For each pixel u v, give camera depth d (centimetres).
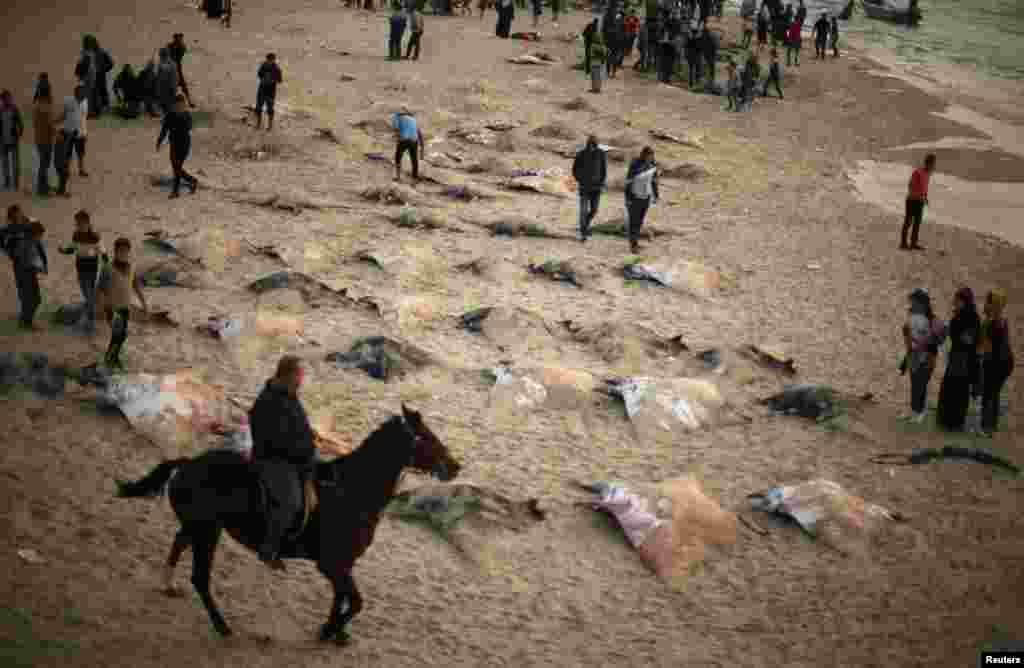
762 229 2262
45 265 1268
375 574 894
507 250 1895
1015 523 1102
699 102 3625
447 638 821
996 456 1256
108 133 2369
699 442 1234
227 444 1039
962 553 1033
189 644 750
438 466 766
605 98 3425
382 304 1531
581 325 1536
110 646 730
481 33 4381
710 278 1820
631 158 2709
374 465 763
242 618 801
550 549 972
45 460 980
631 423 1245
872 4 6988
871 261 2105
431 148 2578
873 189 2770
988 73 5112
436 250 1831
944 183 2938
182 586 827
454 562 932
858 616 916
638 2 5603
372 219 1966
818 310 1778
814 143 3253
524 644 829
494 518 993
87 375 1143
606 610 894
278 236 1775
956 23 7188
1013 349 1675
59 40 3183
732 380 1421
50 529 873
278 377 739
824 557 1008
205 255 1603
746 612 911
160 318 1355
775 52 4288
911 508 1118
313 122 2634
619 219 2122
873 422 1316
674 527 993
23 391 1093
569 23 4881
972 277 2062
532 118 2988
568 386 1288
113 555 854
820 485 1090
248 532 739
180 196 1959
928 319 1326
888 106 3991
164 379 1112
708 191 2545
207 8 3947
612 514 1023
